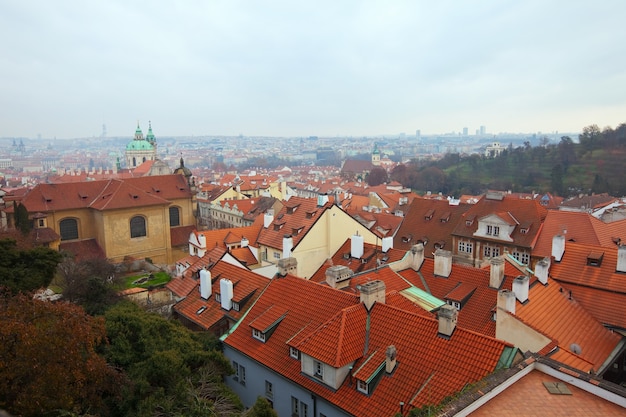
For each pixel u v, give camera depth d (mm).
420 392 29891
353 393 32844
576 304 46719
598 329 44594
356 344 34844
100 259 85938
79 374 28125
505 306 37094
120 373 33031
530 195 175000
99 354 35812
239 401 33500
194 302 53625
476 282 47500
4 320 28344
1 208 91688
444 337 32375
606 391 23250
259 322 42125
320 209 69125
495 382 24250
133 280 89562
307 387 34938
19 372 26469
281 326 41062
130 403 30469
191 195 116938
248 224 134875
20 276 53344
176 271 89625
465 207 82688
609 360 41000
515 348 29438
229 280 49250
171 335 38656
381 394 31656
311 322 39562
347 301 39438
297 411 36469
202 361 35031
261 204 138250
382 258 60781
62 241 99250
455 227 79438
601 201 138000
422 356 32281
